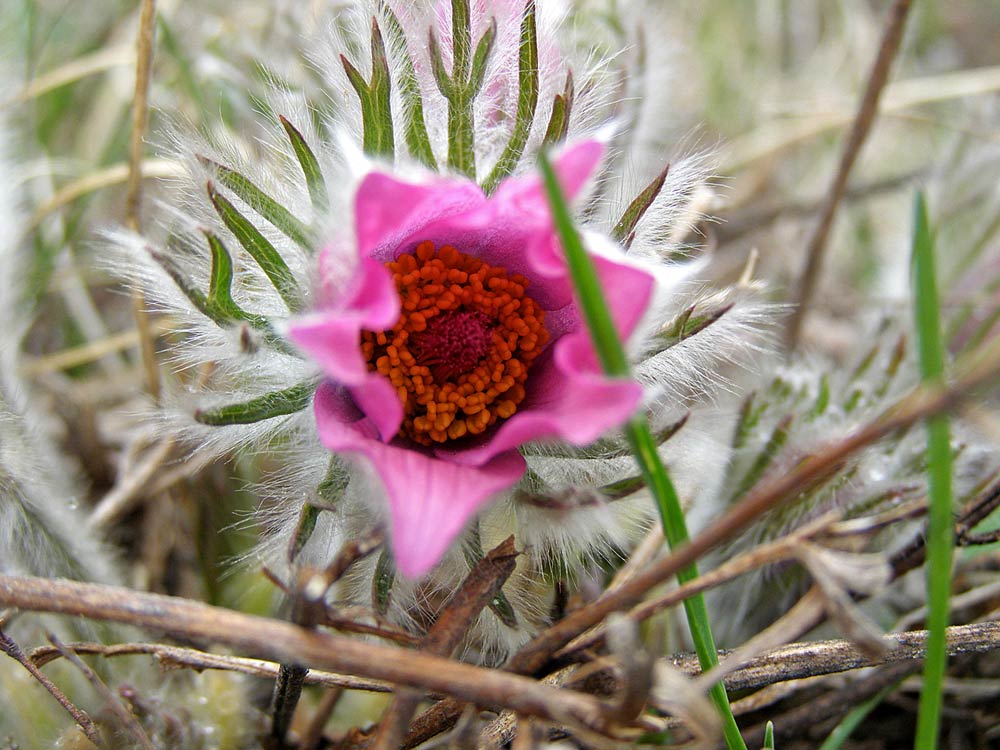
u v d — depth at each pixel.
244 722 0.08
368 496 0.07
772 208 0.13
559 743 0.07
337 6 0.11
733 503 0.09
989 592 0.09
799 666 0.07
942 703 0.09
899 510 0.07
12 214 0.10
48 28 0.13
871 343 0.10
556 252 0.06
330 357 0.06
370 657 0.06
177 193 0.09
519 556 0.08
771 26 0.16
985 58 0.17
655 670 0.06
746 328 0.08
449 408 0.07
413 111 0.07
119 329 0.12
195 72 0.13
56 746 0.08
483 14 0.08
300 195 0.08
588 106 0.08
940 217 0.13
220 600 0.10
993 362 0.05
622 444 0.07
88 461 0.11
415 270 0.07
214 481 0.10
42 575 0.09
